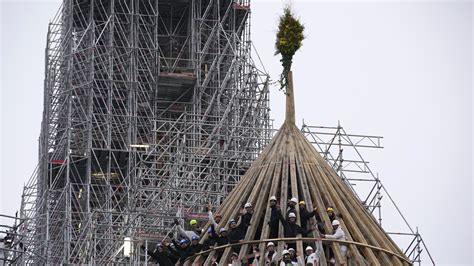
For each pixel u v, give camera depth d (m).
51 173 114.81
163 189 102.56
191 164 104.69
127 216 103.25
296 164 58.69
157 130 110.44
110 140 114.25
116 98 118.00
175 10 131.88
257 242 55.19
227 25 130.62
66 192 108.06
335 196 57.56
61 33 121.38
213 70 125.75
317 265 52.78
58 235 107.50
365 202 94.50
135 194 103.88
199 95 122.44
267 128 114.81
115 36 127.19
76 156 112.88
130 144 115.19
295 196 56.75
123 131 117.38
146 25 126.94
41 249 105.81
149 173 113.62
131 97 118.44
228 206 58.78
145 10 129.75
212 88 124.69
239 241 55.66
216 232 57.53
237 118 117.19
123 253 101.62
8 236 81.62
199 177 104.94
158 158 109.56
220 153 110.06
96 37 126.81
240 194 58.59
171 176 104.19
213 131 109.69
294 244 55.38
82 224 109.69
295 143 60.00
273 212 55.44
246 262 54.62
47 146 114.06
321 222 55.50
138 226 99.12
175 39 132.00
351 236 56.47
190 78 122.44
